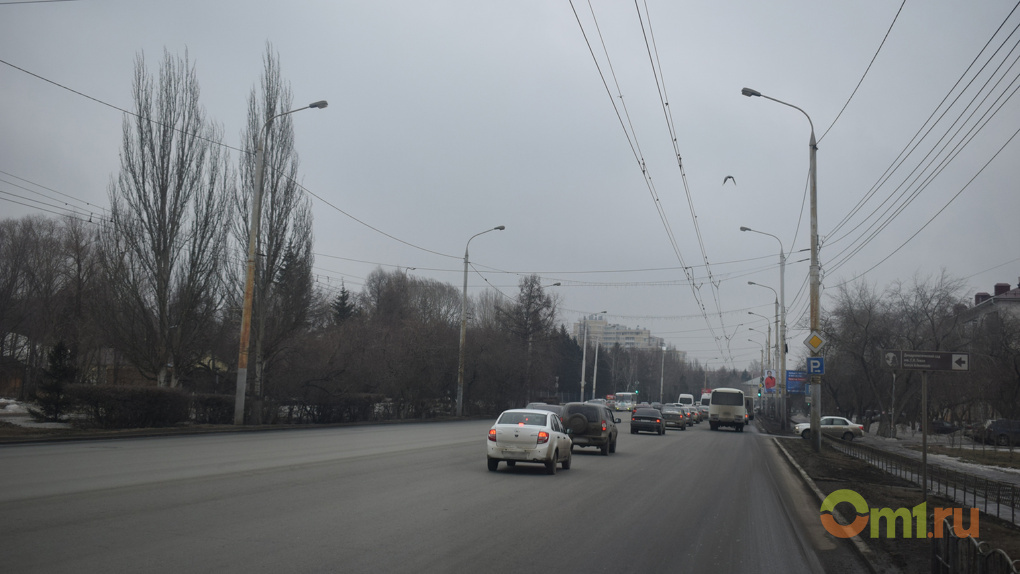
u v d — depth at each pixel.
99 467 14.82
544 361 71.56
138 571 6.86
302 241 36.22
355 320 55.84
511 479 16.44
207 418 30.55
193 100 33.44
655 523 11.27
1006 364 46.59
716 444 35.47
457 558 8.08
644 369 147.38
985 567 6.41
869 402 68.44
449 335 56.34
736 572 8.22
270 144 35.91
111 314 31.61
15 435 21.36
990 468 28.70
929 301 52.47
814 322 30.11
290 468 16.25
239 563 7.34
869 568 8.62
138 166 32.09
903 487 18.14
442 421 48.84
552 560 8.25
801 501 15.00
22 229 53.22
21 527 8.59
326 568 7.30
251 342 34.41
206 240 33.25
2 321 51.69
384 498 12.38
